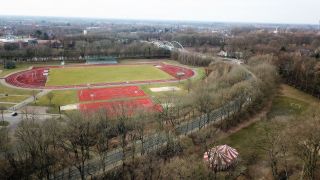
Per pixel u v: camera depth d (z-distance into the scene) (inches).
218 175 3646.7
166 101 6245.1
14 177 3447.3
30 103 6771.7
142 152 4121.6
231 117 5462.6
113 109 5408.5
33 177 3523.6
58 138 3996.1
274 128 3951.8
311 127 3371.1
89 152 4227.4
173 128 4847.4
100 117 4525.1
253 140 4704.7
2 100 6983.3
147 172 3614.7
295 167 3634.4
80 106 6515.8
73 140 4008.4
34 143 3666.3
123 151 4013.3
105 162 3996.1
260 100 6348.4
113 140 4500.5
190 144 4424.2
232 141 4761.3
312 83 7475.4
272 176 3634.4
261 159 4106.8
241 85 5959.6
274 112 6023.6
